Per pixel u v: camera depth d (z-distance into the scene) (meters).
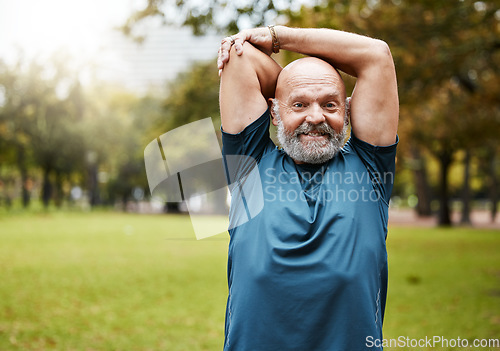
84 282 9.28
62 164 38.88
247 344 1.83
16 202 44.81
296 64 2.01
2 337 5.57
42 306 7.23
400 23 9.30
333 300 1.82
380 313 1.94
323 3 5.73
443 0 8.51
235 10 5.65
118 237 18.52
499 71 11.49
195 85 16.78
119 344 5.48
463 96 15.28
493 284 9.30
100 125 39.38
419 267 11.67
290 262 1.84
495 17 9.55
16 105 36.59
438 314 6.84
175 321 6.54
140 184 48.56
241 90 2.04
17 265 11.16
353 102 2.05
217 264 12.02
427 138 21.70
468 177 31.17
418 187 39.97
